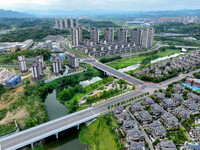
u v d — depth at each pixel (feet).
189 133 401.70
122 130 413.59
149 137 390.42
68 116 466.29
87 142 404.16
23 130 407.23
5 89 609.01
